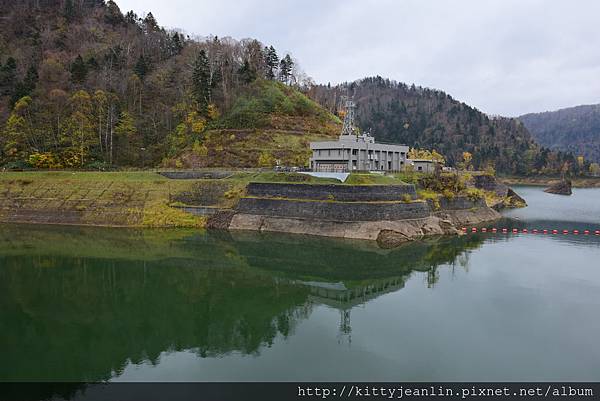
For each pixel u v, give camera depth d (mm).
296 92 157375
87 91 135500
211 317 45562
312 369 34531
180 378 33312
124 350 38094
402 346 38344
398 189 83125
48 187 96688
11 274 58344
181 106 136125
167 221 87312
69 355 37062
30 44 161375
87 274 59219
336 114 176250
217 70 150750
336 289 54219
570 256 68562
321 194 82812
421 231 81375
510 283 55469
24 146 115250
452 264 64188
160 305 48812
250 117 133750
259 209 86938
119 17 190875
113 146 123750
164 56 169875
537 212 122625
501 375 33594
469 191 105562
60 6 184000
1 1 175000
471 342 39094
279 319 44938
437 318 44469
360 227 78250
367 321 43906
